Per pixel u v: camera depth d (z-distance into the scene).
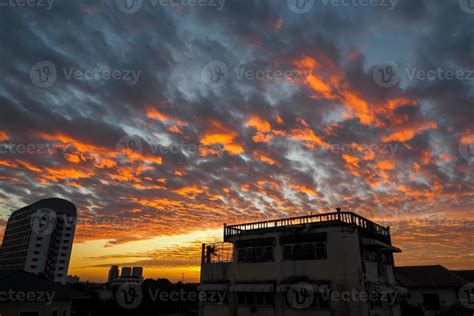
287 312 21.20
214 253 26.52
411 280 34.75
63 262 95.50
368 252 21.94
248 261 24.27
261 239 24.03
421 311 28.34
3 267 96.88
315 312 20.11
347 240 20.41
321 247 21.28
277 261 22.73
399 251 24.72
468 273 39.72
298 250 22.17
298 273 21.52
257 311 22.53
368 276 20.53
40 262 91.38
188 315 40.72
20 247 94.38
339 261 20.25
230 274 24.77
